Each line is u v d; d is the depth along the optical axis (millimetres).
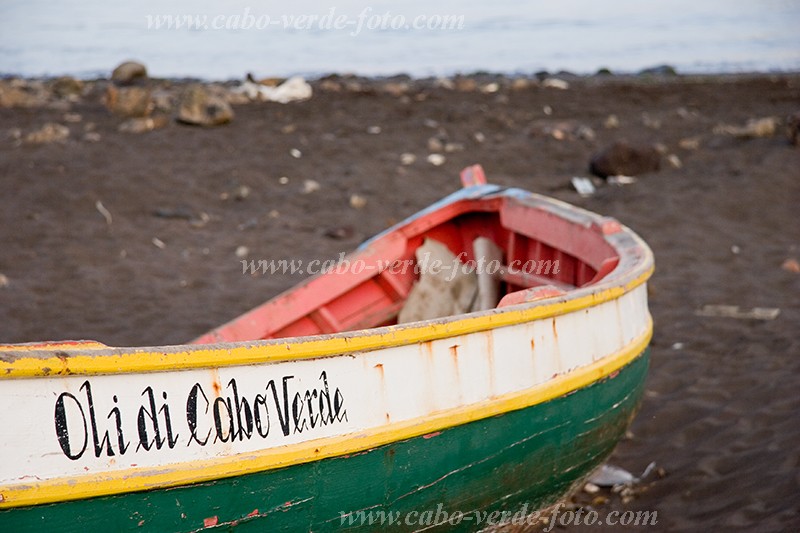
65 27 35062
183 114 16094
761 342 7852
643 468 5930
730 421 6375
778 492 5293
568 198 13016
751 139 15602
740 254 10641
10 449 3084
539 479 4879
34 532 3166
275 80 19859
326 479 3836
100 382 3250
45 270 10141
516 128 16797
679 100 19547
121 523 3342
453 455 4281
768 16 38781
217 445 3516
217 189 13141
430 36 33656
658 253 10758
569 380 4773
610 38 33750
